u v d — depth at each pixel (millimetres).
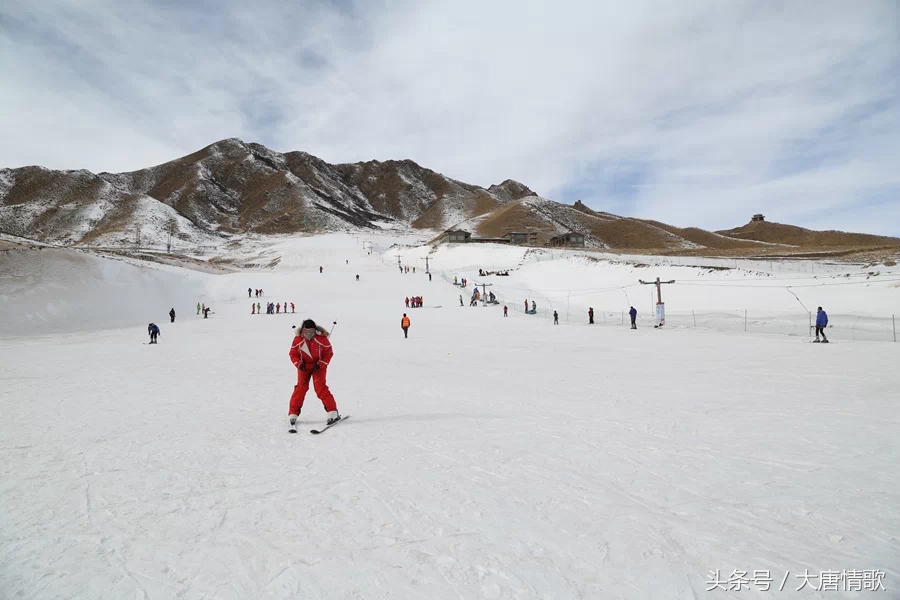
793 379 10250
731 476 4516
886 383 9414
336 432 6441
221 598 2770
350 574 3000
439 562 3115
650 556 3121
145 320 41219
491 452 5426
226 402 8781
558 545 3297
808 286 35375
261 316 44281
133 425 6969
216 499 4207
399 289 62031
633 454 5262
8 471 4992
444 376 11734
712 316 32062
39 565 3145
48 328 34062
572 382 10578
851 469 4590
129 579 2980
